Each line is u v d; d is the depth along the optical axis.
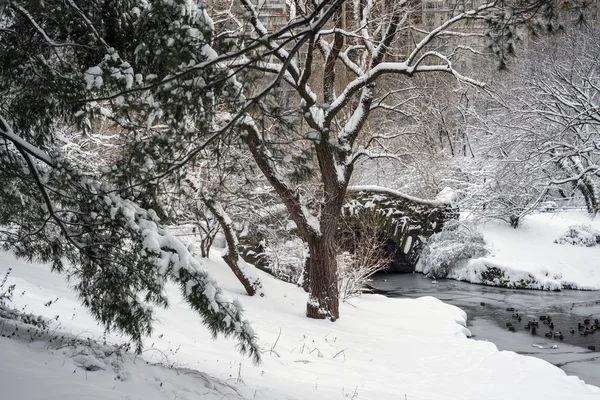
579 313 19.73
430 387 10.15
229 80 5.49
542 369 11.73
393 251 28.72
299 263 21.86
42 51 6.02
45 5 5.63
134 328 6.36
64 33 6.14
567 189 31.59
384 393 8.91
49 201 5.54
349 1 16.03
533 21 5.45
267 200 19.36
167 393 5.28
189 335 10.32
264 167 13.64
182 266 5.92
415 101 21.78
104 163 12.98
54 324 7.75
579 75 23.86
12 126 6.18
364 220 23.20
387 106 15.66
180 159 5.76
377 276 28.11
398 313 18.05
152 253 5.78
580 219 31.02
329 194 15.02
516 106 25.41
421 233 28.33
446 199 28.80
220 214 16.14
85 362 5.38
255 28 10.47
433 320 16.97
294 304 16.89
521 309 20.58
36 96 5.73
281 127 5.62
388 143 20.78
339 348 12.30
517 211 28.12
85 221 5.81
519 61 25.33
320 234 15.12
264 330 12.59
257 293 16.53
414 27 14.36
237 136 5.86
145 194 6.20
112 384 5.02
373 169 28.44
